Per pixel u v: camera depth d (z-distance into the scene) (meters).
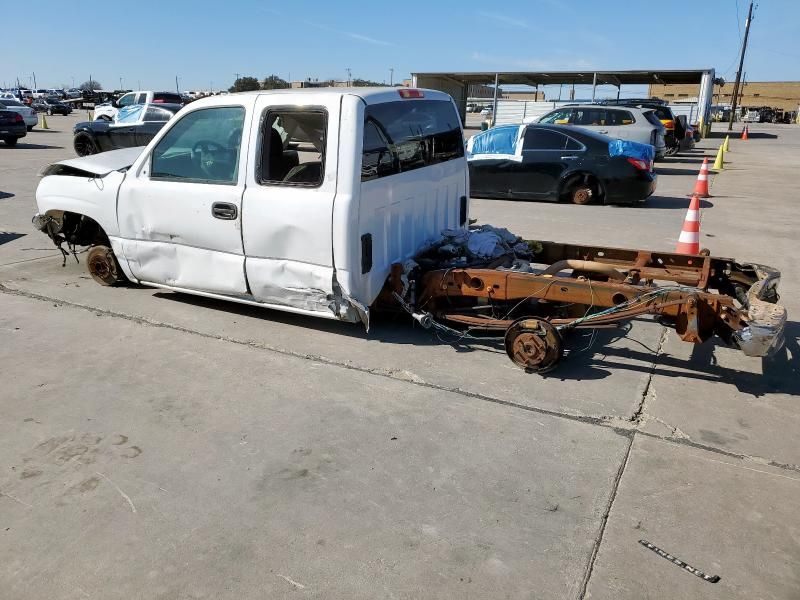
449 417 3.72
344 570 2.54
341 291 4.50
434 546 2.68
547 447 3.42
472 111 48.72
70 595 2.41
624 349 4.75
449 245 5.10
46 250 7.39
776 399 3.99
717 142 30.92
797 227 9.42
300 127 4.55
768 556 2.64
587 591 2.44
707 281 4.85
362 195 4.41
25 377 4.18
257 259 4.78
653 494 3.03
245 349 4.66
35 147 20.08
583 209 10.90
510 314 4.70
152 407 3.81
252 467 3.22
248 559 2.60
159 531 2.76
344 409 3.80
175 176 5.11
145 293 5.86
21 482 3.09
